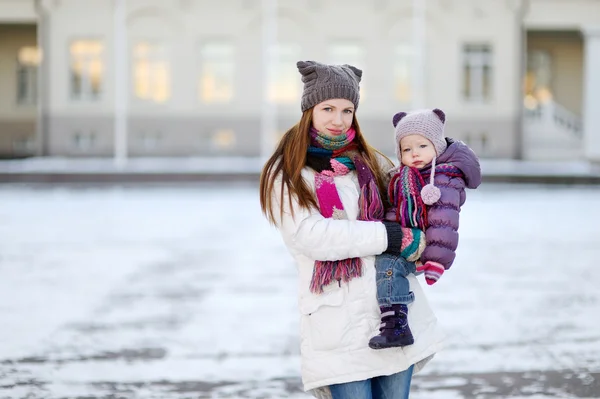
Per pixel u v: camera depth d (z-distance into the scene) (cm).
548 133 3641
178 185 2989
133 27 3512
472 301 959
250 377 652
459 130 3544
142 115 3519
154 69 3534
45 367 683
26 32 3922
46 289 1056
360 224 352
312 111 365
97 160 3484
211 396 603
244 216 1981
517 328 817
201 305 953
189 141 3531
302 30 3531
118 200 2427
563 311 901
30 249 1426
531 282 1087
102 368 680
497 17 3519
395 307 352
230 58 3544
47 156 3522
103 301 977
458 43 3534
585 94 3528
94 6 3509
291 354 725
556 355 712
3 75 3928
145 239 1562
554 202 2366
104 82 3522
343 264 357
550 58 3928
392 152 3544
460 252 1370
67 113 3516
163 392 612
